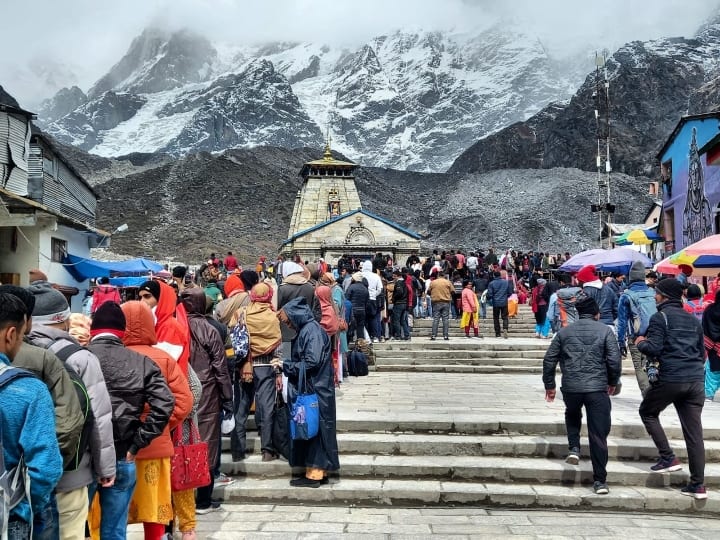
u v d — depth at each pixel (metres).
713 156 12.48
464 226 109.31
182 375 5.36
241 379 7.64
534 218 109.56
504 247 100.88
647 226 39.19
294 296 8.95
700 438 6.91
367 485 7.29
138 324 5.30
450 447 7.98
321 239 51.78
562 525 6.48
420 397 10.63
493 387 11.91
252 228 97.31
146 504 5.19
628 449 7.89
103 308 5.00
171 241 86.62
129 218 96.50
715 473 7.35
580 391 7.14
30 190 22.36
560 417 8.73
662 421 8.79
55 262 20.34
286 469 7.63
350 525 6.44
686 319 7.00
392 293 17.09
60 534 4.15
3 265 17.91
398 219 122.44
